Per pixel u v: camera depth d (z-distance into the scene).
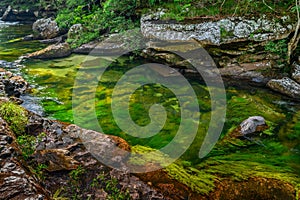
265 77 8.47
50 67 10.52
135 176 4.48
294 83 7.86
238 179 4.67
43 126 5.41
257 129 6.14
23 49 13.27
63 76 9.59
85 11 15.02
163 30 9.89
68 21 14.89
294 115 6.84
